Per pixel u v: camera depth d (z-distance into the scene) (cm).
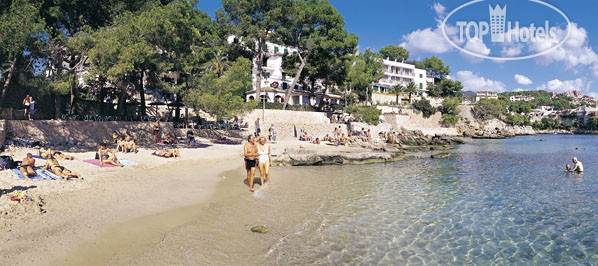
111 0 2484
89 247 627
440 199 1209
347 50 4969
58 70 1969
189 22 2522
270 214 926
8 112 1762
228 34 4738
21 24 1625
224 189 1226
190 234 738
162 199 1016
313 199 1130
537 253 728
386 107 7706
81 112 2861
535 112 15525
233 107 2862
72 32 2427
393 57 12319
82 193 987
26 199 821
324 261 638
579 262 684
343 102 7325
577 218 994
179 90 2669
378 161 2498
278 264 610
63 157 1502
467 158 2891
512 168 2175
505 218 984
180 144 2711
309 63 5169
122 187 1115
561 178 1755
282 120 4588
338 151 2719
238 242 706
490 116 10844
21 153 1532
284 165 2127
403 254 693
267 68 6425
